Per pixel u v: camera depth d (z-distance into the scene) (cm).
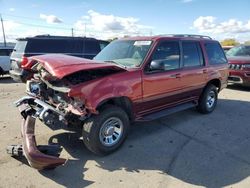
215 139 532
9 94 927
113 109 439
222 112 724
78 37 1224
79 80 425
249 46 1190
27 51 1078
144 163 427
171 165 422
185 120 645
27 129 413
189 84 607
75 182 369
